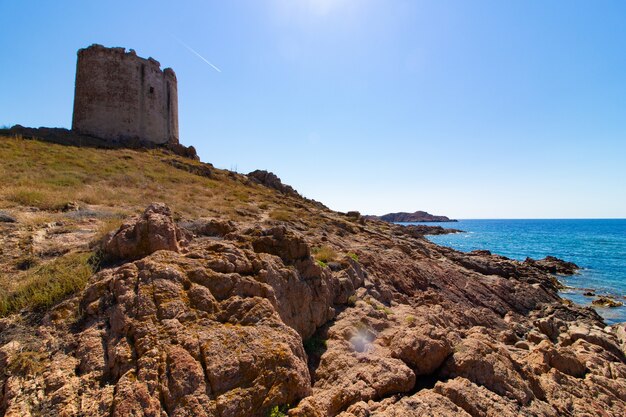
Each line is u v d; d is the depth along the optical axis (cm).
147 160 3011
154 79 4044
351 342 731
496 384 627
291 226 1903
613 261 4756
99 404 383
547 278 3056
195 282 583
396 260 1806
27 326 509
